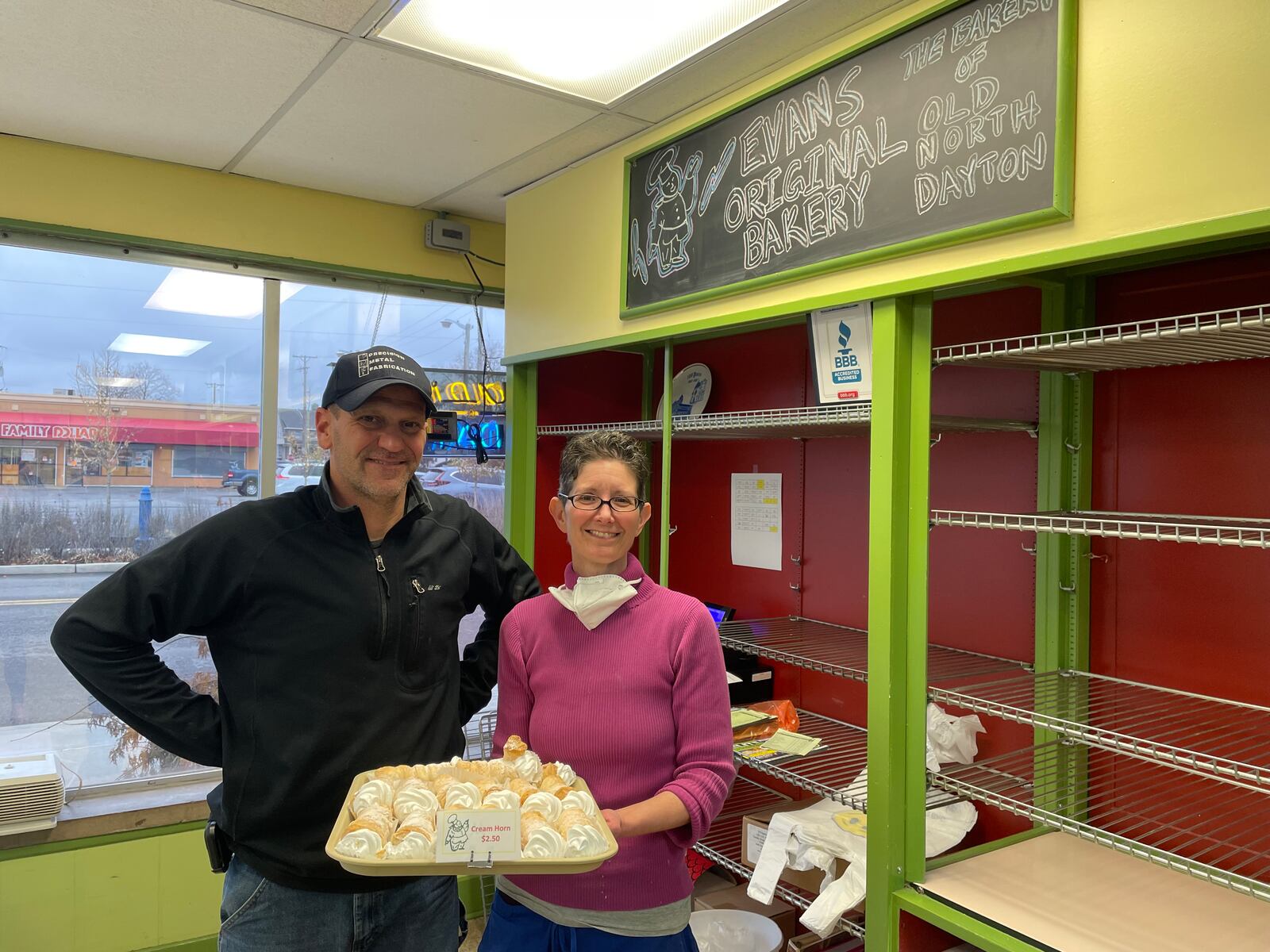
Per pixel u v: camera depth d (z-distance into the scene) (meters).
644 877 1.33
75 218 2.50
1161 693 1.66
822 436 2.36
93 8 1.74
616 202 2.42
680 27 1.76
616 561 1.43
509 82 2.04
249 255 2.76
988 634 2.00
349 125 2.32
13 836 2.32
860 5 1.65
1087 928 1.39
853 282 1.71
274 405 2.87
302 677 1.40
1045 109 1.37
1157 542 1.67
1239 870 1.54
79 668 1.37
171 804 2.51
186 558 1.40
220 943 1.44
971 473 2.03
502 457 3.28
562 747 1.37
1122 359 1.55
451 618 1.56
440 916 1.54
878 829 1.60
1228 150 1.16
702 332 2.55
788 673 2.55
